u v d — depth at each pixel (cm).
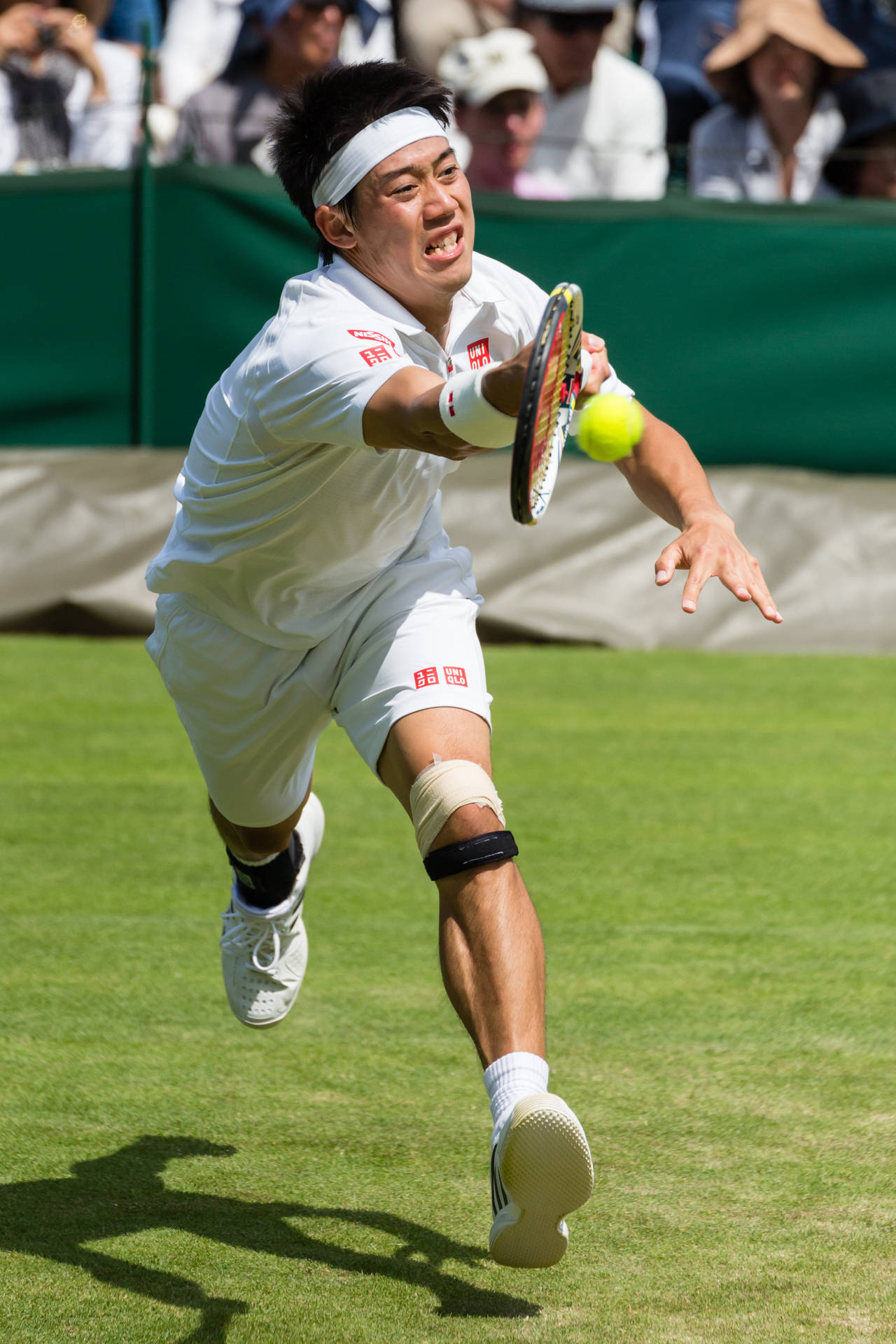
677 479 980
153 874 1711
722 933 1530
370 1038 1257
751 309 3303
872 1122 1096
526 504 755
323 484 924
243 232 3225
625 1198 980
